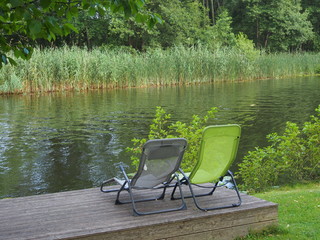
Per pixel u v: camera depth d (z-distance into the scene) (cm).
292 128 854
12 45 418
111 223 416
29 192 746
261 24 5028
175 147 449
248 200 487
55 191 751
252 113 1608
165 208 470
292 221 505
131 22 3909
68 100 2133
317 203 586
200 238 431
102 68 2858
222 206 460
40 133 1246
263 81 3456
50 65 2669
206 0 5372
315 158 853
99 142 1117
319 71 4431
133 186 470
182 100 2077
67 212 455
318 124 846
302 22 5041
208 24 4809
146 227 408
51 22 346
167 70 3164
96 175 839
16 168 885
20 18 362
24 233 395
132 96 2305
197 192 539
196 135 834
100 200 500
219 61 3447
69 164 913
